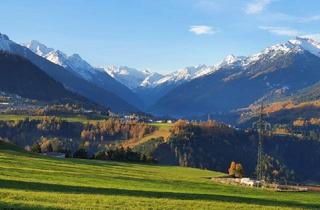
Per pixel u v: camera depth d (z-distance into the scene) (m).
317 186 134.88
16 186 63.16
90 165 123.88
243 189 102.38
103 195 63.28
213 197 72.75
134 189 73.25
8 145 141.62
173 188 84.19
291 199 87.75
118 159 198.25
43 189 63.53
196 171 164.00
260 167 174.50
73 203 53.22
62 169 97.06
